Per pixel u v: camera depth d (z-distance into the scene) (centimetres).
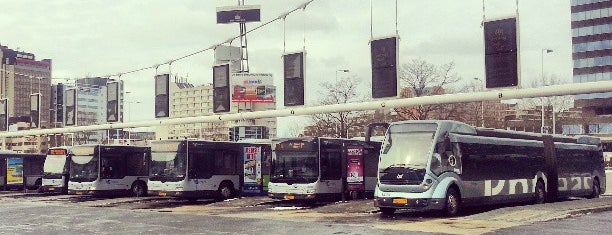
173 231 1842
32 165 4519
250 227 1905
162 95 3891
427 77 5631
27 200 3638
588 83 2372
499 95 2572
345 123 6353
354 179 2956
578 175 2980
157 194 3206
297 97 3039
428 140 2159
